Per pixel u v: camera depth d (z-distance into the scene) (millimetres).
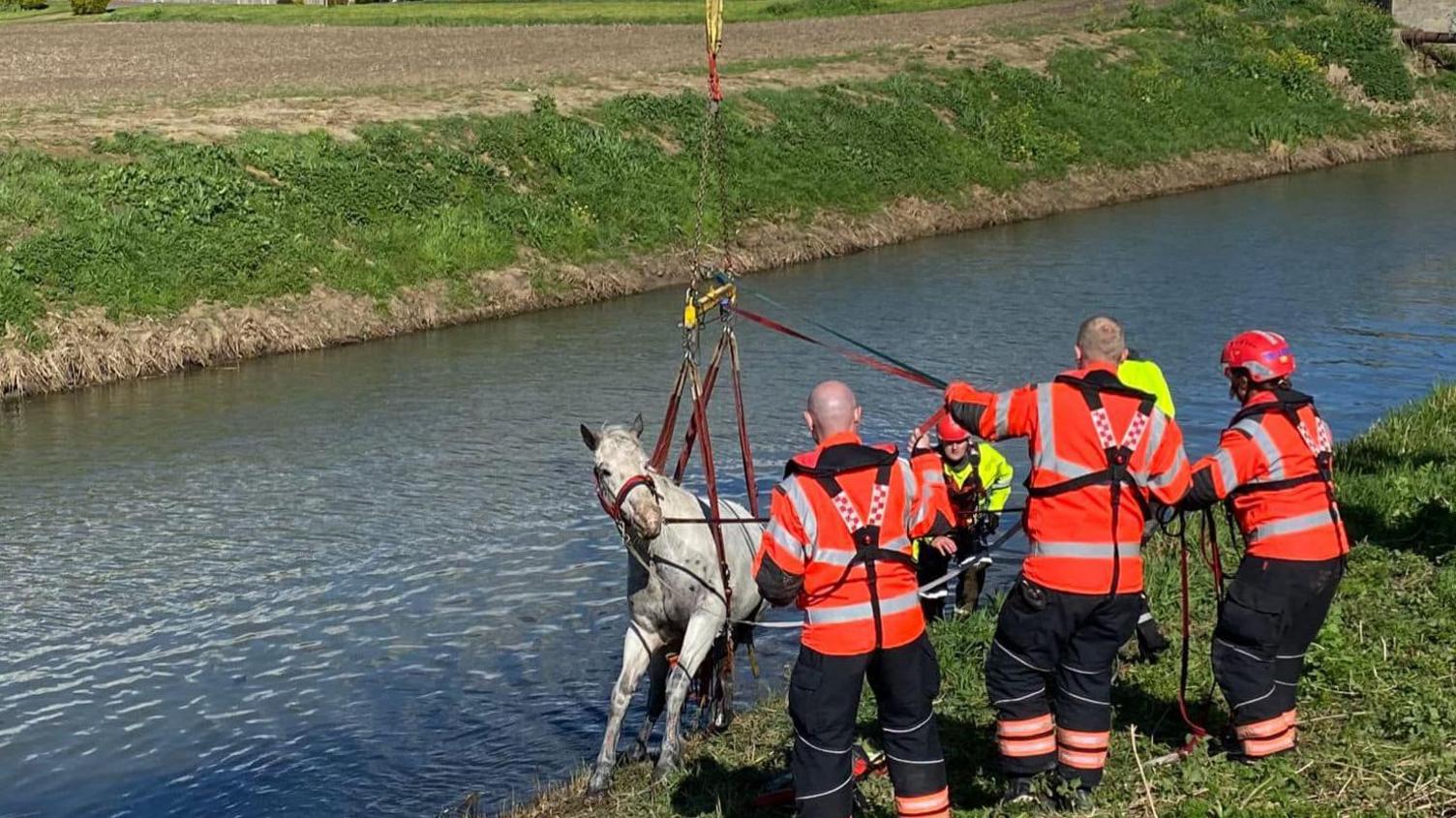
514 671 11180
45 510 15125
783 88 37656
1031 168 37281
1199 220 34062
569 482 15719
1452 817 6582
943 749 7891
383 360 22062
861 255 30656
